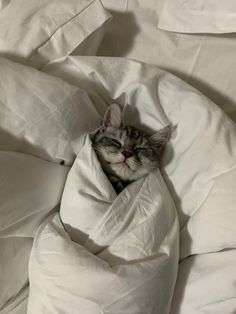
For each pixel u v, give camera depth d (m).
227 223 0.34
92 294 0.30
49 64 0.40
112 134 0.40
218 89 0.42
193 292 0.34
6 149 0.34
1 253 0.33
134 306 0.31
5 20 0.40
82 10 0.41
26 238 0.35
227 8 0.40
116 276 0.30
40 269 0.32
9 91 0.33
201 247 0.35
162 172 0.40
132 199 0.35
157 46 0.44
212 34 0.43
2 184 0.31
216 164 0.36
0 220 0.31
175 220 0.36
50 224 0.35
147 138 0.41
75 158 0.38
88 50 0.43
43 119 0.34
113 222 0.33
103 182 0.35
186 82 0.42
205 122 0.37
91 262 0.31
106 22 0.42
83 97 0.37
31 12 0.40
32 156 0.35
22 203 0.33
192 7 0.42
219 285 0.32
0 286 0.33
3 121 0.33
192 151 0.38
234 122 0.41
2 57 0.36
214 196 0.35
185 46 0.43
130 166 0.39
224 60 0.42
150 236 0.33
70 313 0.30
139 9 0.46
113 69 0.40
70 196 0.35
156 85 0.40
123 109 0.41
